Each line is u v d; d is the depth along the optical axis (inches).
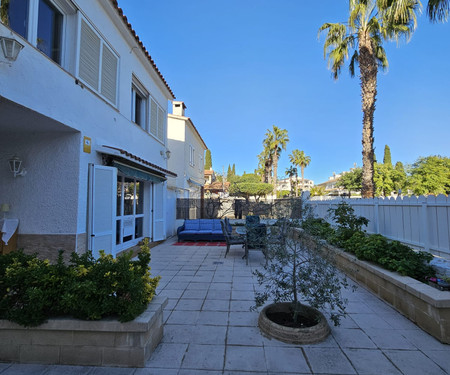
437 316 118.8
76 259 115.0
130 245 311.1
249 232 214.4
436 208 170.7
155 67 344.5
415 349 111.0
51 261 190.9
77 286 95.3
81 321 97.6
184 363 100.7
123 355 98.6
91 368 97.1
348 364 100.4
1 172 197.6
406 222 200.2
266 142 1601.9
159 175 369.7
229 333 124.6
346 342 116.5
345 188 1525.6
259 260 282.0
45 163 196.4
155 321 110.6
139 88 333.1
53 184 195.3
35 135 197.8
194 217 591.8
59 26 194.4
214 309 152.9
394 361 102.4
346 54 436.8
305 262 125.9
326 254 125.0
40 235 192.7
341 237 235.9
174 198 513.3
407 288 138.7
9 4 147.9
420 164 1083.9
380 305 158.7
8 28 134.1
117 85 262.1
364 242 199.3
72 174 195.6
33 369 96.0
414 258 161.6
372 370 96.7
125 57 279.1
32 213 194.4
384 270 168.1
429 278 147.8
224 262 272.8
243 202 599.2
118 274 101.5
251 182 1493.6
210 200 601.6
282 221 134.2
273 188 1450.5
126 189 305.7
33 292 94.1
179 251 333.4
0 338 100.6
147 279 118.5
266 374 94.7
